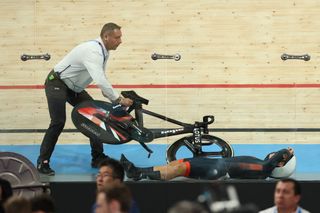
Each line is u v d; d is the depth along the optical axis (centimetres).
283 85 3041
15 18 3048
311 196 2200
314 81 3020
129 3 3102
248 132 2938
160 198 2202
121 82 3070
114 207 1360
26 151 2762
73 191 2223
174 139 2652
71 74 2495
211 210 1105
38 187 2188
